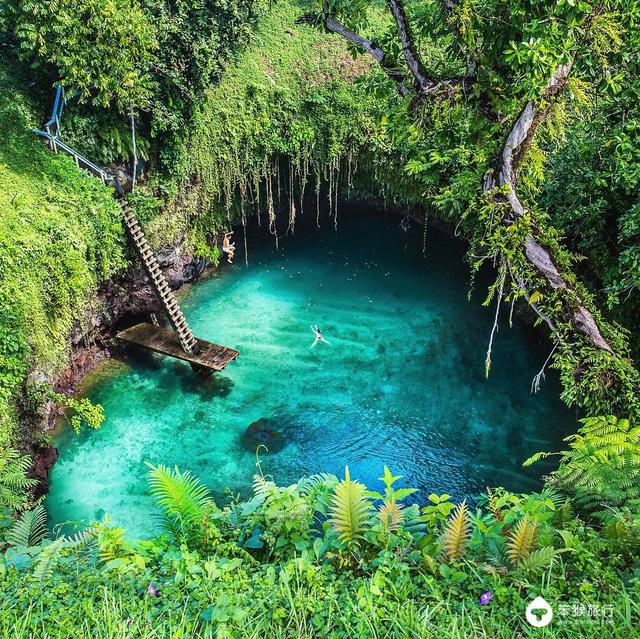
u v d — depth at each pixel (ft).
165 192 58.59
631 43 27.94
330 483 22.12
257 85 65.36
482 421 48.91
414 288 66.08
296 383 52.54
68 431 45.91
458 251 71.67
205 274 67.05
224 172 64.44
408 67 33.76
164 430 47.09
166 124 55.26
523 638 16.02
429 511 20.84
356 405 50.39
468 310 62.39
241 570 18.94
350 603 17.11
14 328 39.55
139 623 17.04
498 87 30.09
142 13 48.83
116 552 20.06
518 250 34.86
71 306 46.80
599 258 44.42
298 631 16.57
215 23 54.39
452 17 27.86
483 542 19.03
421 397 51.34
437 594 17.16
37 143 49.96
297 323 60.34
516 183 35.06
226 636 16.34
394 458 45.27
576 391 36.65
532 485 43.06
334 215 77.36
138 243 52.70
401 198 70.95
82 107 52.03
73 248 46.68
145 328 55.72
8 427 37.58
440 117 33.47
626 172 37.93
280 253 71.67
